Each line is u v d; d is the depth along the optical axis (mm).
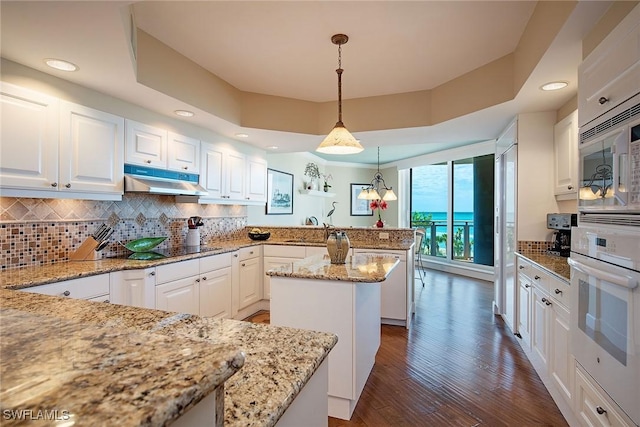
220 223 4340
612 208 1446
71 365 477
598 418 1545
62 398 389
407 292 3666
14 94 2006
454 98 3223
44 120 2162
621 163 1374
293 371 833
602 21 1635
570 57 2021
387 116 3617
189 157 3396
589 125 1673
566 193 2793
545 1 1950
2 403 369
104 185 2545
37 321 656
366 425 1966
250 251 4020
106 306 1327
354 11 2152
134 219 3135
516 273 3221
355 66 2963
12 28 1690
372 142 4328
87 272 2170
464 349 3041
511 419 2012
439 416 2043
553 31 1835
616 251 1399
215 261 3346
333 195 7820
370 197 6191
